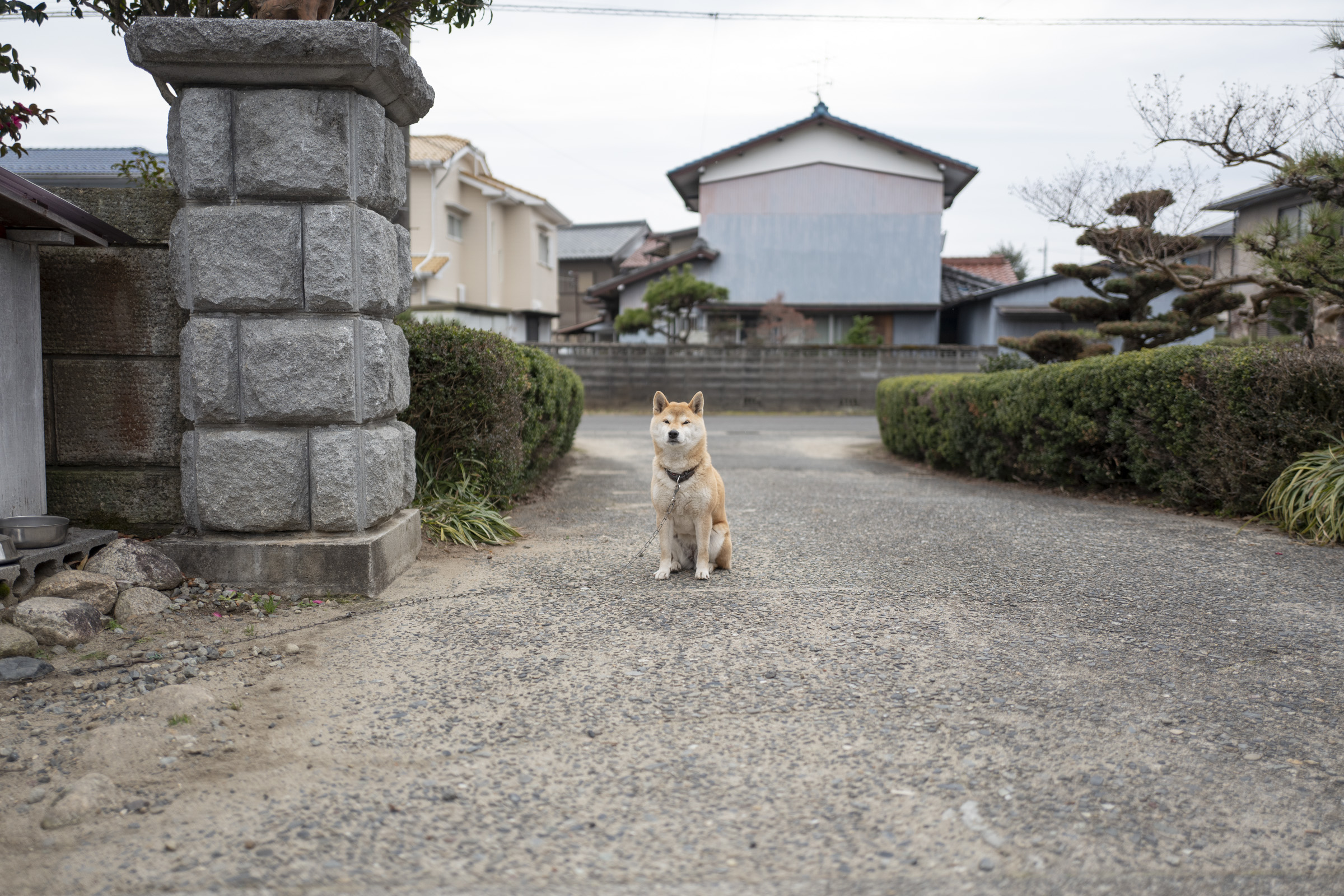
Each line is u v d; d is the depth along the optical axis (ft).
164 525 14.60
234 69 12.91
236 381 13.58
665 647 11.56
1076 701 9.77
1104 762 8.33
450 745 8.66
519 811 7.45
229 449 13.56
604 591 14.46
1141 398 23.07
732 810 7.48
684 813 7.43
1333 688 10.15
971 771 8.14
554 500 25.18
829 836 7.09
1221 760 8.36
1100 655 11.28
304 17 13.78
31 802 7.53
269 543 13.60
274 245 13.30
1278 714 9.43
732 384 71.31
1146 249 32.91
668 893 6.35
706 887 6.43
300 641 11.74
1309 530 18.44
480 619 12.78
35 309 13.34
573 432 36.63
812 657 11.19
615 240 124.57
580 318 123.24
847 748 8.61
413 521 16.14
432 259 72.38
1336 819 7.34
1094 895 6.36
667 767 8.23
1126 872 6.61
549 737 8.86
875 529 20.24
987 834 7.11
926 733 8.95
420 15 17.74
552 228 97.96
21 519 12.48
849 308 76.02
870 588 14.69
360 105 13.61
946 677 10.48
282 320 13.57
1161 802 7.59
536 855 6.82
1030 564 16.43
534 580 15.16
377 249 13.94
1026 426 27.68
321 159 13.25
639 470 33.35
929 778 8.02
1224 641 11.83
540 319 94.17
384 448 14.44
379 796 7.67
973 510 23.13
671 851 6.88
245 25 12.45
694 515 15.33
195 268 13.28
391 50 13.14
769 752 8.53
